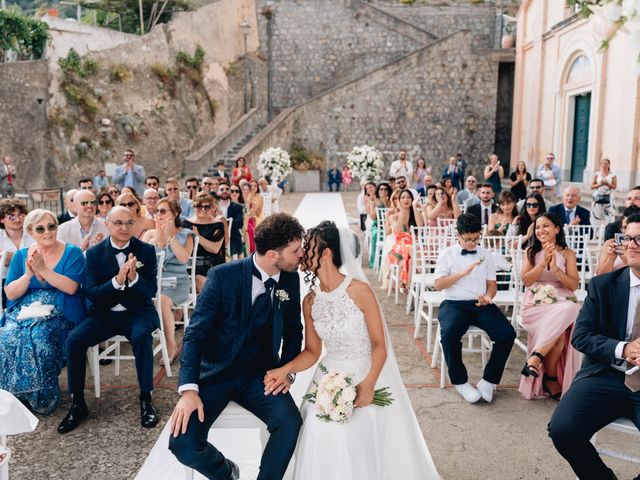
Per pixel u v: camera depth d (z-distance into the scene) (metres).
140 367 3.77
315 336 2.92
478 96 22.33
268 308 2.81
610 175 8.79
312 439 2.56
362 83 22.59
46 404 3.89
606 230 5.02
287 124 22.52
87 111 19.25
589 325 2.98
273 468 2.64
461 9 26.03
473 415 3.79
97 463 3.25
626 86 11.07
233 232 7.20
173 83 21.50
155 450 3.39
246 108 24.48
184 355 2.73
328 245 2.77
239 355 2.83
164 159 21.25
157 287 4.50
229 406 2.86
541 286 4.05
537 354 3.82
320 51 25.42
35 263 3.89
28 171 18.30
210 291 2.78
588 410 2.76
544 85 15.75
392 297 6.97
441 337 4.10
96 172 19.38
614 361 2.77
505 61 22.16
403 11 26.34
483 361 4.54
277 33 25.47
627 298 2.91
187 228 5.64
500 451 3.32
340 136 22.88
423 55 22.28
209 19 22.92
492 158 12.06
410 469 2.72
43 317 3.93
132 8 25.91
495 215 6.64
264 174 13.90
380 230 8.55
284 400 2.73
